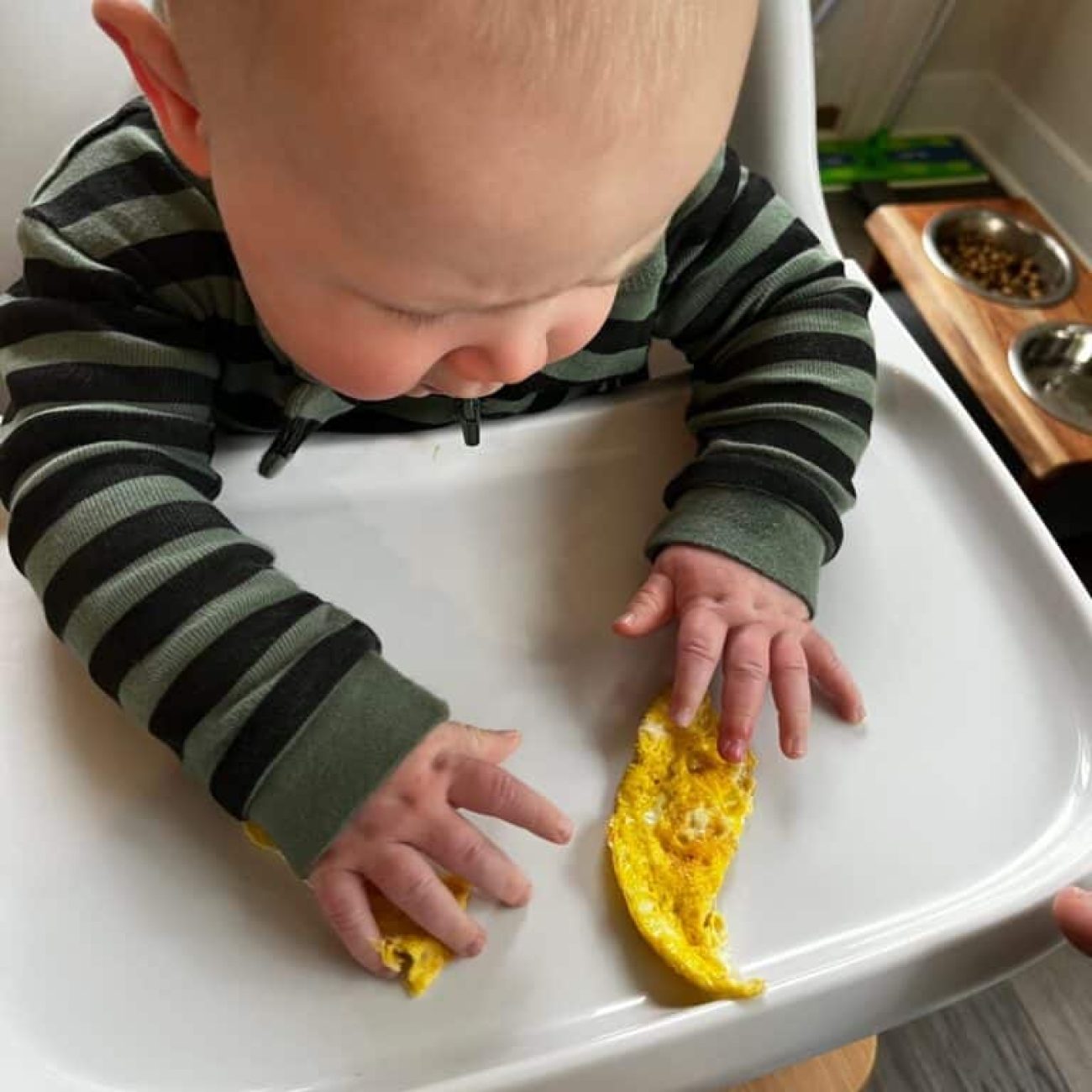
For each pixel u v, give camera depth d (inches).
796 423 19.8
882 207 53.1
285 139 11.3
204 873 15.0
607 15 10.6
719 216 21.3
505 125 10.6
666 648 18.3
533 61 10.5
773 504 18.9
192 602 15.5
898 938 15.0
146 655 15.2
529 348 13.1
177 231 18.1
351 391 13.4
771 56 24.4
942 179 64.5
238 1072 13.5
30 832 15.1
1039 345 47.0
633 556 19.6
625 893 15.1
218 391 20.3
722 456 19.5
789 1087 22.5
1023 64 62.9
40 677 16.5
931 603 19.4
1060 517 44.6
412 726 15.0
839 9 56.9
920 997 15.3
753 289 21.6
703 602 18.0
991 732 17.7
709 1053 14.2
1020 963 15.7
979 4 61.6
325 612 16.0
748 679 17.4
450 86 10.5
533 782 16.5
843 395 20.3
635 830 15.9
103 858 15.0
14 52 20.3
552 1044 13.9
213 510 17.3
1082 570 44.6
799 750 16.8
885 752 17.3
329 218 11.5
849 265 24.3
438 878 14.8
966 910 15.4
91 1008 13.8
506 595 18.7
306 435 19.0
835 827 16.4
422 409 20.7
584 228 11.5
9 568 17.6
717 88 11.9
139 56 13.1
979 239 52.2
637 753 16.8
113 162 18.4
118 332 17.7
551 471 20.6
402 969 14.4
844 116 63.8
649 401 21.8
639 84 11.0
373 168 10.9
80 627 15.6
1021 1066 34.0
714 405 21.1
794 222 22.5
